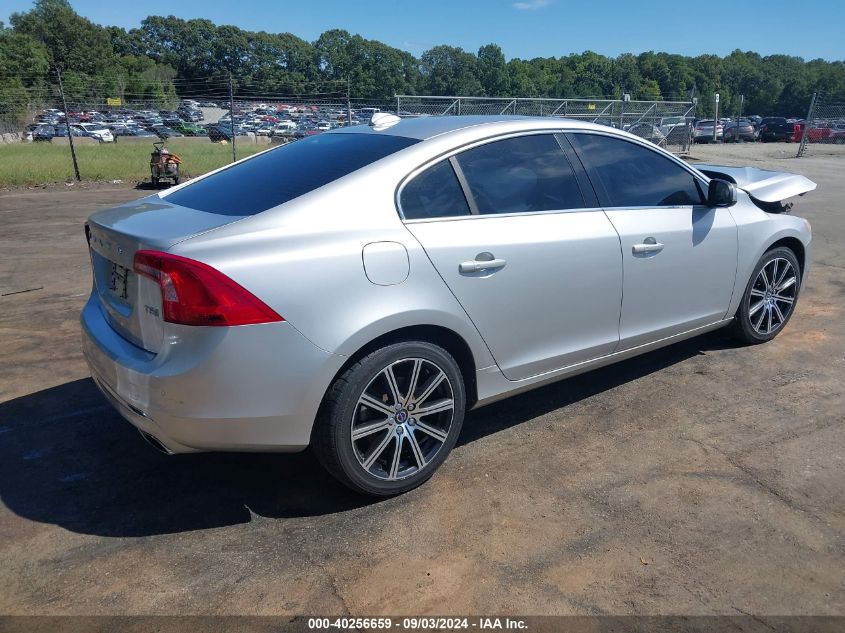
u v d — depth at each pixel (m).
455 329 2.91
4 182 14.55
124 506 2.87
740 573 2.42
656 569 2.44
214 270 2.39
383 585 2.38
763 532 2.65
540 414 3.70
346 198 2.75
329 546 2.59
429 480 3.05
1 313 5.46
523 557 2.52
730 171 5.23
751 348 4.63
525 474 3.09
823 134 31.09
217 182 3.29
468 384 3.14
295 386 2.53
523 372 3.25
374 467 2.87
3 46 76.50
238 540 2.63
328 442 2.67
